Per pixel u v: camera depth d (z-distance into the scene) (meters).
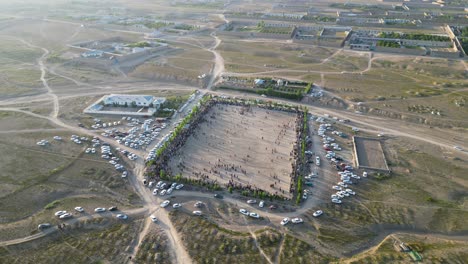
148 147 155.25
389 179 133.88
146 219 113.88
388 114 182.12
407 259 97.19
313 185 130.38
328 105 193.38
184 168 139.50
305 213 116.75
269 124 174.00
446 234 108.19
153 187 129.12
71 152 149.75
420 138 162.25
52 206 117.75
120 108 191.88
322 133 165.00
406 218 114.06
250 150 152.62
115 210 117.12
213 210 117.81
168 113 184.12
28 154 147.50
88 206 118.44
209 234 107.19
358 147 155.00
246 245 103.19
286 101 199.50
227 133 165.88
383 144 157.75
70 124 174.50
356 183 131.75
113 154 149.12
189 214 116.00
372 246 104.31
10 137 161.12
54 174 134.62
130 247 102.94
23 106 194.50
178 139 158.62
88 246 102.44
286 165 142.75
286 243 104.19
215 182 131.12
